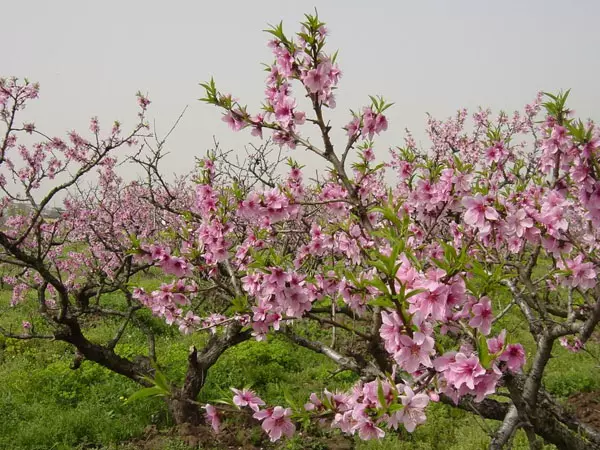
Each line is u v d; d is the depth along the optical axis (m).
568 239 2.16
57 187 5.15
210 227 3.67
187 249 3.73
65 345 8.37
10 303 11.02
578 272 2.34
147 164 5.83
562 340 4.84
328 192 3.65
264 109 2.72
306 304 2.57
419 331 1.51
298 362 7.43
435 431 5.26
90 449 5.07
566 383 6.39
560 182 2.33
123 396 6.09
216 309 6.99
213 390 6.20
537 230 2.13
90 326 9.61
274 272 2.53
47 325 9.02
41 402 5.99
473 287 1.64
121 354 7.57
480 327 1.66
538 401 2.47
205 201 3.85
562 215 2.10
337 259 4.45
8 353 8.04
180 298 3.70
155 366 1.86
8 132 5.88
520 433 4.73
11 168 7.87
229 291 3.61
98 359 5.67
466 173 2.72
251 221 5.14
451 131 11.22
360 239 3.36
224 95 2.75
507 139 3.69
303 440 5.00
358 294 2.64
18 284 10.58
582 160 1.92
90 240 10.19
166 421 5.62
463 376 1.55
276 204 3.07
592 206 1.92
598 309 1.93
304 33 2.46
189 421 5.37
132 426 5.39
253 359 7.30
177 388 5.50
